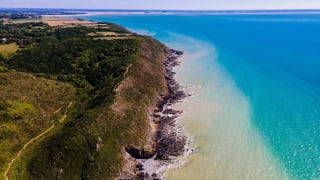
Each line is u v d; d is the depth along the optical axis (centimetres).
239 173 5375
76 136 5631
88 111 6575
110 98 7050
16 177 4941
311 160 5662
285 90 9144
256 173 5359
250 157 5809
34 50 10794
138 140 6203
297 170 5400
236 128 6881
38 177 4994
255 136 6519
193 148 6156
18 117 6431
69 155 5331
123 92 7556
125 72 8725
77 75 9212
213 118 7388
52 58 10188
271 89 9250
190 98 8694
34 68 9362
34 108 6888
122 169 5469
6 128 5975
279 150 5991
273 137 6462
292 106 7944
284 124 6988
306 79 10169
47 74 9056
